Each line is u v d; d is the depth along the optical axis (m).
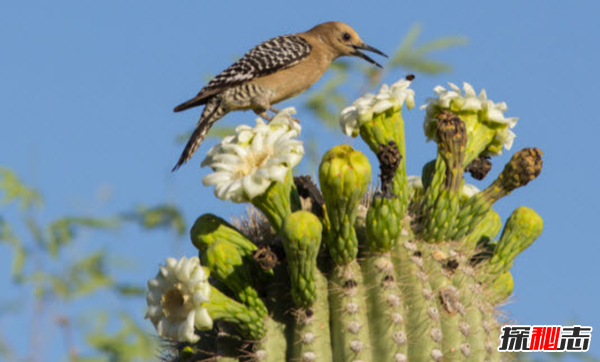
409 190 7.98
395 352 6.55
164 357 7.68
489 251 7.76
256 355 6.71
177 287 6.54
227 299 6.65
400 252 6.90
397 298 6.69
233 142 6.97
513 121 7.52
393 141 6.85
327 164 6.64
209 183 6.72
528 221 7.49
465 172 7.81
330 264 6.98
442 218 7.00
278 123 7.02
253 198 6.83
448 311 6.76
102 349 12.43
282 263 7.05
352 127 7.32
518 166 7.21
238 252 6.96
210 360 6.92
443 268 6.94
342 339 6.62
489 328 7.02
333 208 6.69
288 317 6.85
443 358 6.64
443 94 7.60
